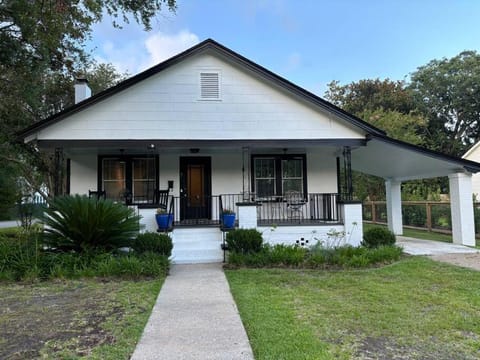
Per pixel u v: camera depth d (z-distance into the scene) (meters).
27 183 18.25
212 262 8.17
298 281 6.16
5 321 4.21
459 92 31.64
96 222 7.27
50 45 9.27
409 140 20.52
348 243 9.23
